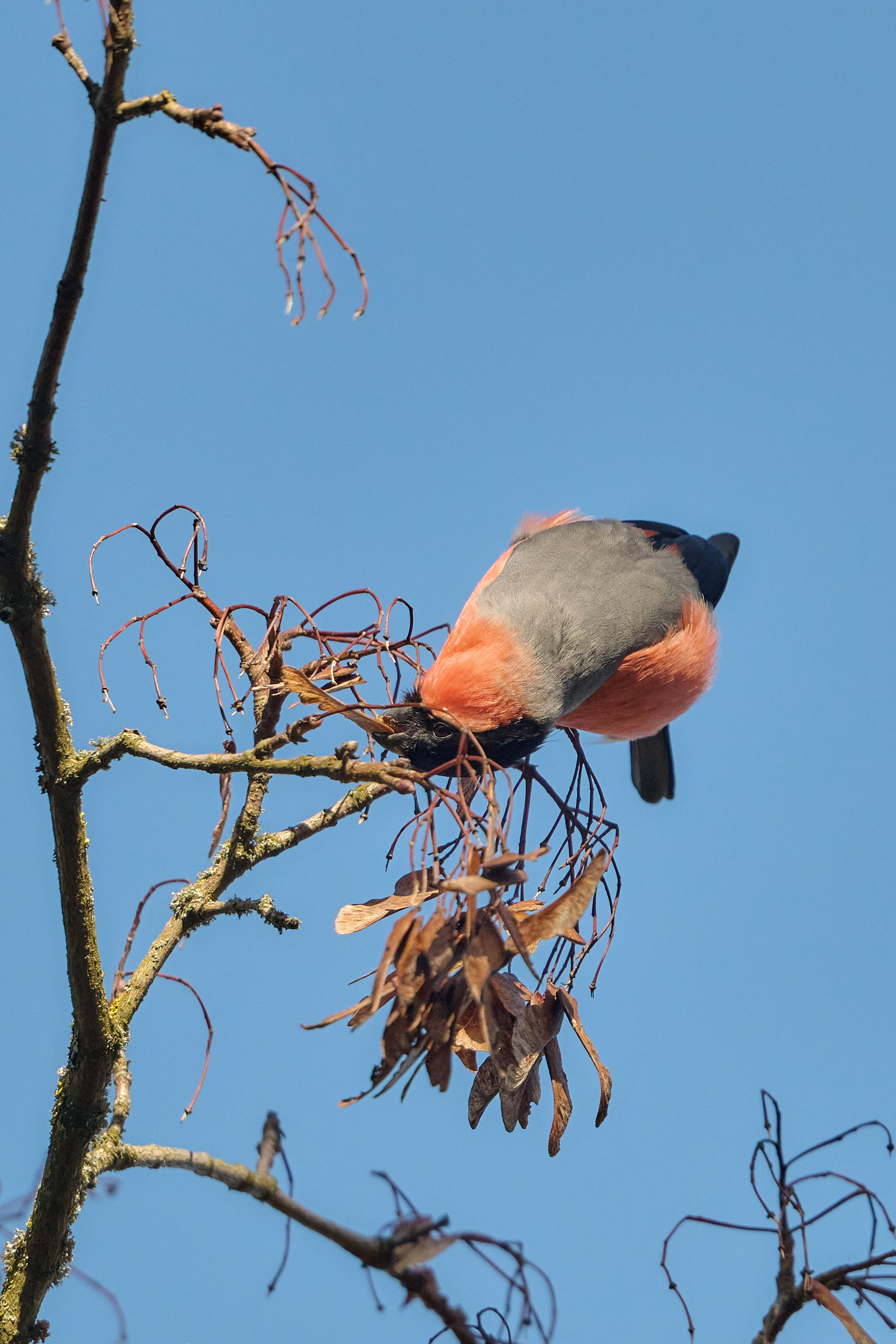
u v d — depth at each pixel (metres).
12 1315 8.04
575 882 6.84
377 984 6.46
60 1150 7.93
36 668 7.87
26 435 7.51
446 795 7.10
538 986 7.55
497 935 6.59
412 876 7.41
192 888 8.82
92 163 6.91
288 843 8.88
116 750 7.80
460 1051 7.50
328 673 8.79
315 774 7.29
